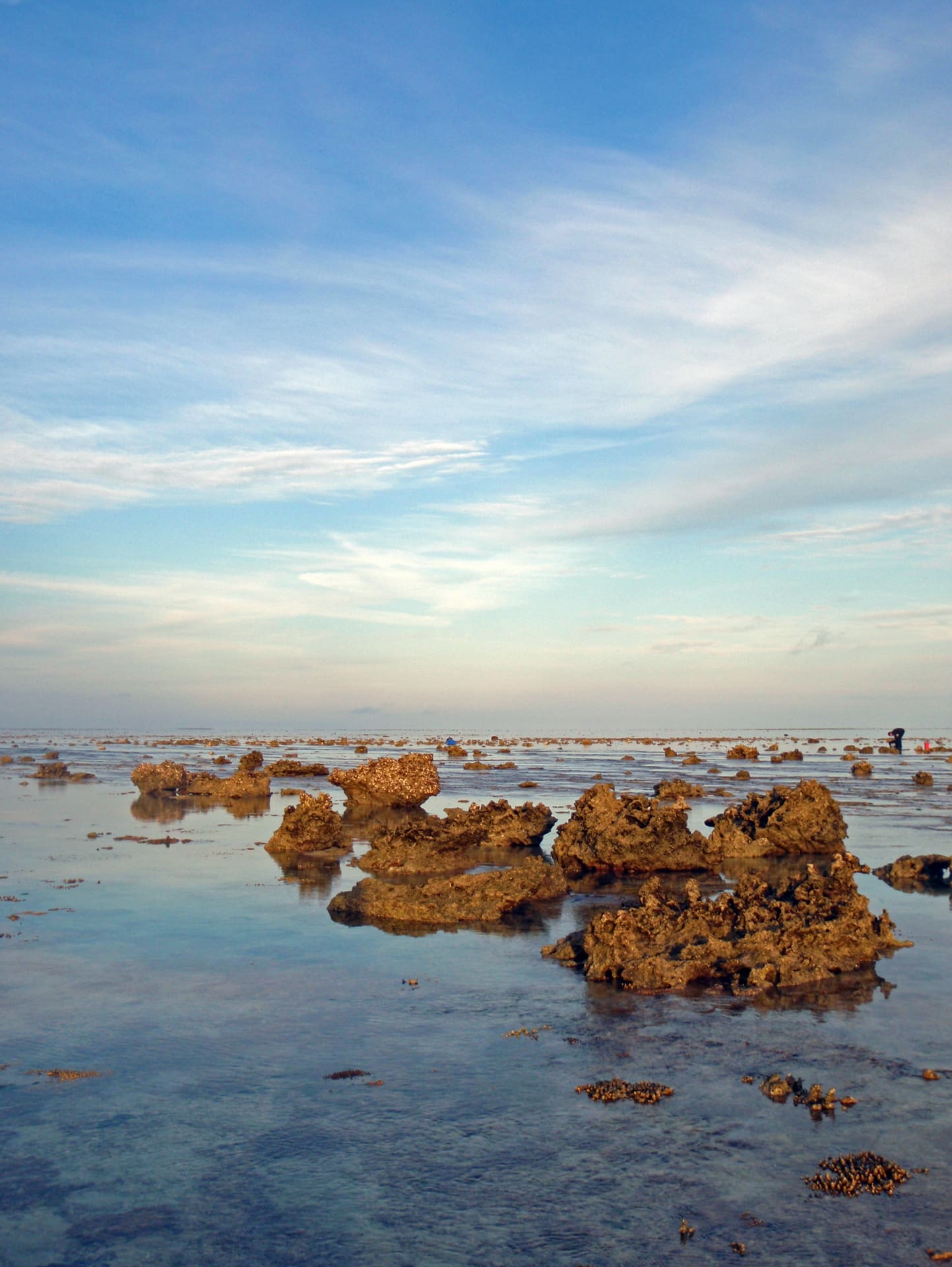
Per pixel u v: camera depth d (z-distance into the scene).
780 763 79.38
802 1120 9.60
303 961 15.74
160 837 31.44
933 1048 11.62
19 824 34.75
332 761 82.44
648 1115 9.73
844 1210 7.93
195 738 174.12
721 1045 11.77
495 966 15.55
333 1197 8.19
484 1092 10.34
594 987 14.34
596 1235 7.58
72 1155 8.95
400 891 19.97
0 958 15.85
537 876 21.78
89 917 19.03
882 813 37.69
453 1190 8.28
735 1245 7.42
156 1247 7.46
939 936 17.50
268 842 29.39
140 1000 13.55
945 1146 9.03
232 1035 12.12
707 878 24.53
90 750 110.69
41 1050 11.60
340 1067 11.06
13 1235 7.63
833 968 15.13
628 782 55.16
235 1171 8.64
